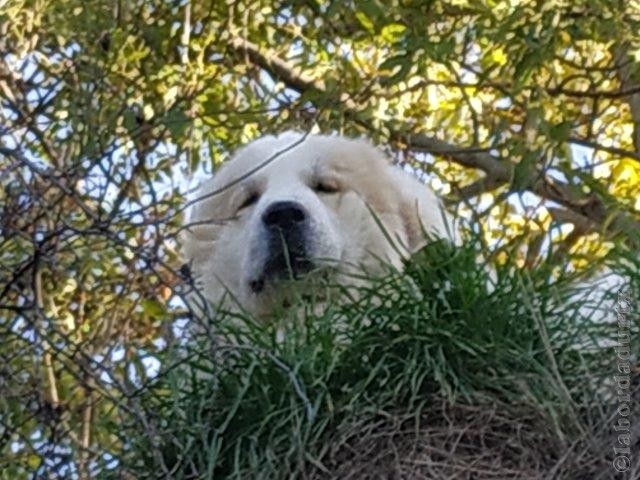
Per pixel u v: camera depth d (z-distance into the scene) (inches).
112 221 161.5
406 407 150.1
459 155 339.0
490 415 148.3
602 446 145.6
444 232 205.8
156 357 165.9
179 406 155.4
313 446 147.8
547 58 284.5
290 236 191.5
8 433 160.1
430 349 153.7
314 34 326.3
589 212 315.9
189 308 150.4
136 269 197.6
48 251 158.9
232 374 154.2
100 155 171.5
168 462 152.9
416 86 316.2
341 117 294.0
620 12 287.0
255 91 316.8
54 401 175.3
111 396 152.5
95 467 159.5
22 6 281.7
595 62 332.2
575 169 296.4
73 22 285.7
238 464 147.8
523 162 282.5
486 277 159.0
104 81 245.9
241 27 332.2
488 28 292.5
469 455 146.6
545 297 159.2
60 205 166.2
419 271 160.4
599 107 356.2
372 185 206.1
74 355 156.1
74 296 235.9
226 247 202.8
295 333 156.6
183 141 275.1
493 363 152.1
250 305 192.5
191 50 327.6
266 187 203.5
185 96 290.5
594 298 163.3
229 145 301.3
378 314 156.6
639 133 343.6
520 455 146.6
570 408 148.0
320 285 173.3
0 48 221.8
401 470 145.7
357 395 149.6
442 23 306.0
